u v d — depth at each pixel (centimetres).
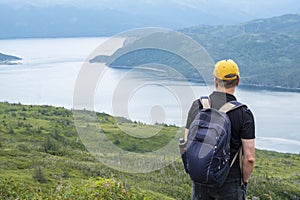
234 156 445
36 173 3528
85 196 789
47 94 11506
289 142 15225
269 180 7588
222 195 444
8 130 8619
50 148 6197
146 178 3406
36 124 9375
